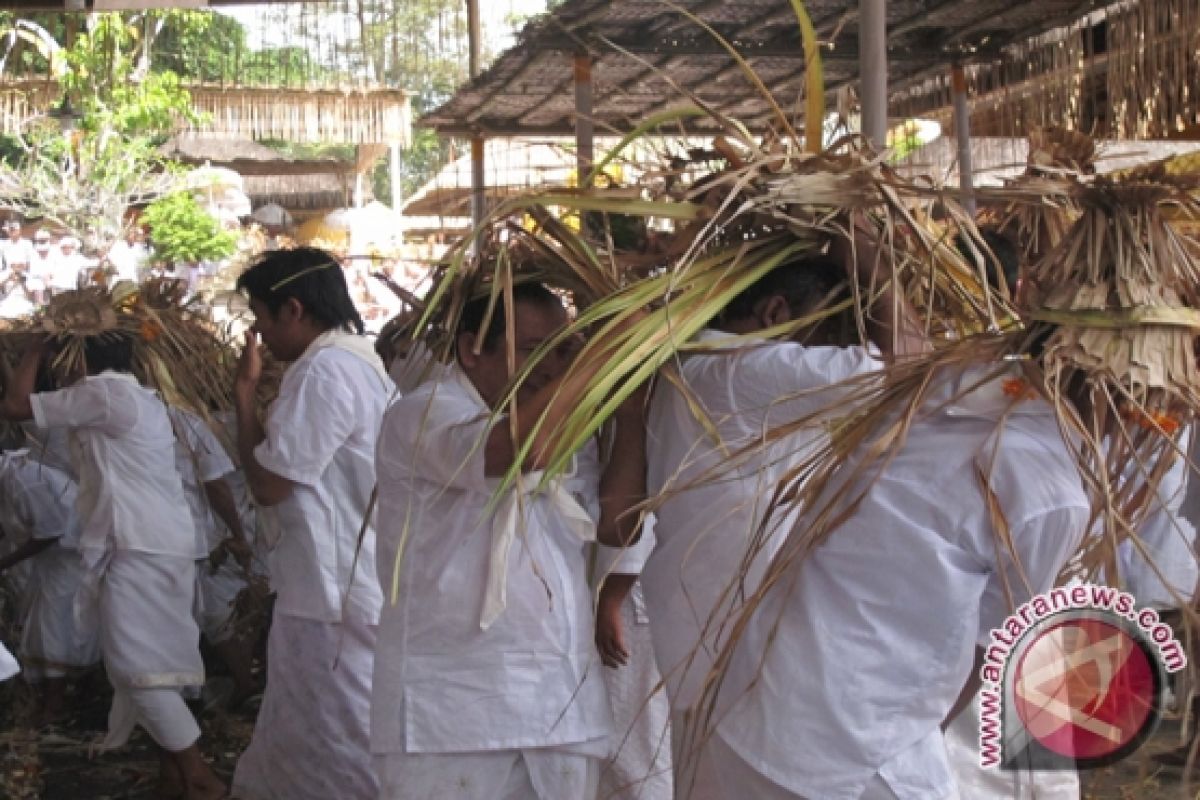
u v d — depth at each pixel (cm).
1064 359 238
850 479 244
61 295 498
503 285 292
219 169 2064
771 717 243
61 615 577
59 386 504
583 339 296
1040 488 233
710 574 287
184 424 537
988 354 246
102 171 1812
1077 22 762
